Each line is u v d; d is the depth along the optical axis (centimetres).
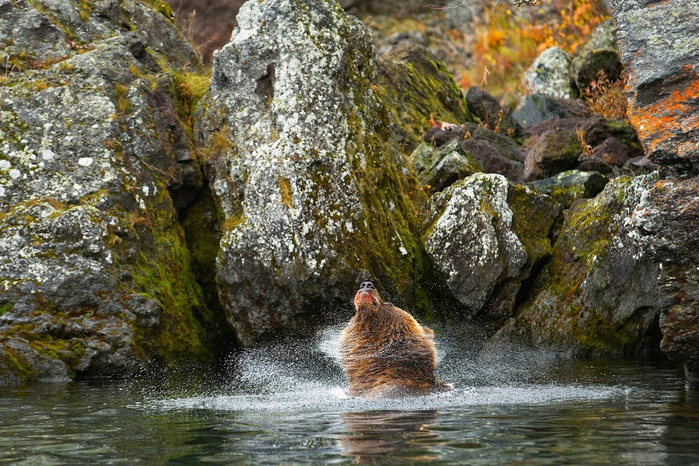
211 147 3697
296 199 3334
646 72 2231
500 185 3550
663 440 1545
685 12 2214
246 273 3316
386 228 3509
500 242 3472
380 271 3366
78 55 3762
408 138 4791
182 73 4350
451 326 3509
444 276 3516
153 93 3816
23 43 3803
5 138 3456
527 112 5538
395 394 2302
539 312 3431
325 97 3575
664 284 2239
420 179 4128
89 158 3456
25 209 3262
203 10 6888
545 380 2608
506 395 2239
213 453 1493
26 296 3083
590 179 3919
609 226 3409
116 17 4222
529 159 4281
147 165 3581
